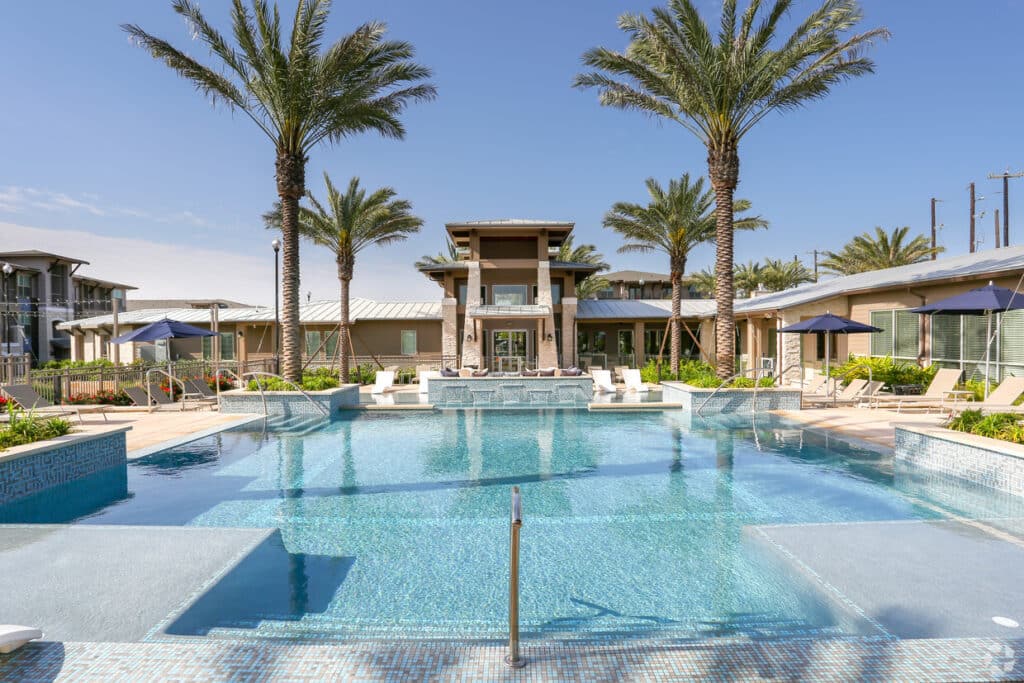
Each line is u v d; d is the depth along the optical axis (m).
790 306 20.47
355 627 4.04
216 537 4.99
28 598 3.94
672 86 16.39
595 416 15.48
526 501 7.26
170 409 15.53
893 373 17.14
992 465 7.51
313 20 14.88
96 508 6.91
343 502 7.22
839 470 8.88
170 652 2.86
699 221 24.11
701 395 15.34
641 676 2.66
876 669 2.71
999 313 11.94
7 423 9.75
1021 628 3.61
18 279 41.84
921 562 4.52
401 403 18.09
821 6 14.43
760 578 4.89
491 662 2.77
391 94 18.22
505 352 28.53
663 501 7.23
